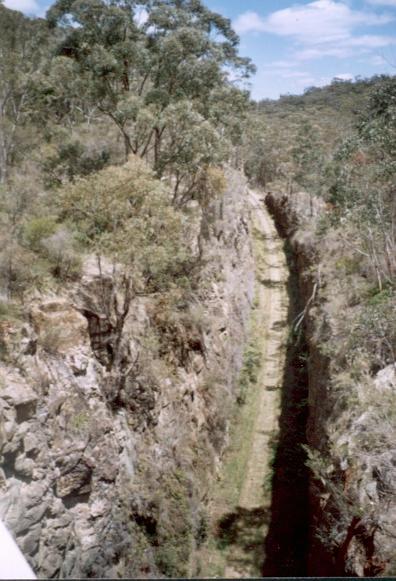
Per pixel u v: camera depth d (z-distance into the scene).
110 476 18.27
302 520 24.69
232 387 32.62
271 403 34.06
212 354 29.64
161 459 21.95
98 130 34.94
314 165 55.50
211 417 27.84
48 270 19.81
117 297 21.91
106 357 20.58
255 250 58.69
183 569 20.11
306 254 47.81
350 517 17.09
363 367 22.84
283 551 23.20
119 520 18.41
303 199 62.53
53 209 23.91
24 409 14.98
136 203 20.03
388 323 24.33
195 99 33.41
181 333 26.59
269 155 94.44
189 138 28.61
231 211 44.12
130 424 20.98
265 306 46.69
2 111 30.62
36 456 15.14
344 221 31.05
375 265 29.23
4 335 15.84
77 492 16.81
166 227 20.52
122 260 18.95
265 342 40.97
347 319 27.62
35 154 30.41
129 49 30.11
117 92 30.95
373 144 29.80
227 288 35.19
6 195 23.31
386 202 31.12
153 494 20.30
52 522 15.48
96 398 18.62
